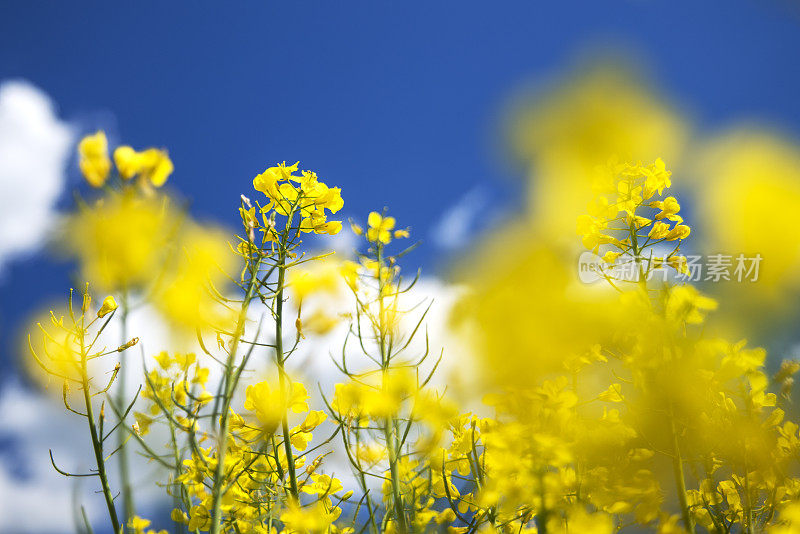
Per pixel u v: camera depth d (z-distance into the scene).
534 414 1.38
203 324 1.38
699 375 1.43
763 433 1.45
